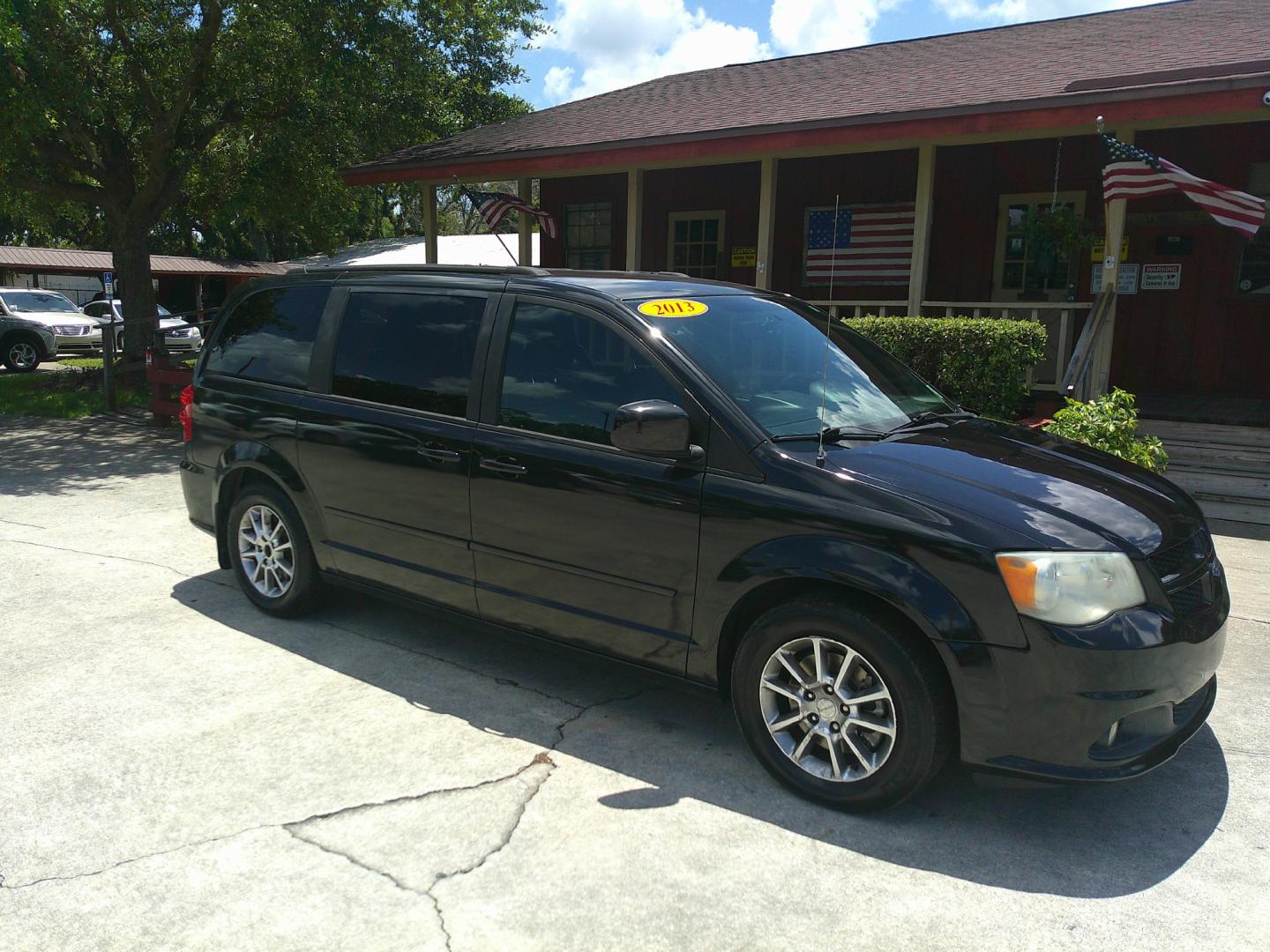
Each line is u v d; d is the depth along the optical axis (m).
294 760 3.48
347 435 4.39
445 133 16.23
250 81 13.53
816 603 3.10
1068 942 2.54
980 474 3.29
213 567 5.89
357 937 2.54
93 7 12.57
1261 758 3.57
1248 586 5.60
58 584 5.51
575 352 3.78
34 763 3.43
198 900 2.68
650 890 2.75
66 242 44.34
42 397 13.91
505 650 4.59
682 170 13.30
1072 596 2.82
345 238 34.41
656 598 3.47
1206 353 10.14
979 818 3.15
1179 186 7.43
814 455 3.28
